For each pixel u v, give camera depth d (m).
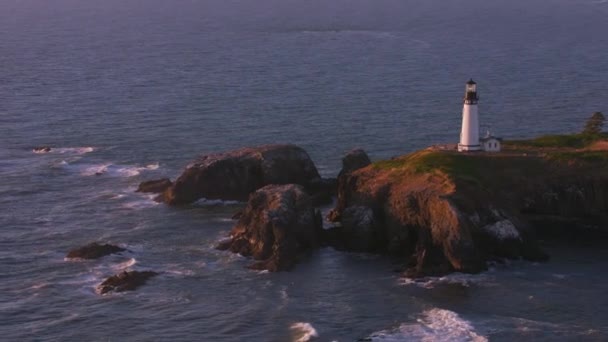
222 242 101.38
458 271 92.31
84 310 85.12
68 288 90.12
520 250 96.06
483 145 113.12
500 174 106.94
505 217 97.56
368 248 99.44
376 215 101.38
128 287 89.62
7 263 96.69
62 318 83.62
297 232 99.00
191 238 103.81
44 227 108.19
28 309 85.50
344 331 80.38
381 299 86.69
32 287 90.31
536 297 86.69
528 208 105.75
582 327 80.50
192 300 87.12
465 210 95.81
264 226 97.50
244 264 95.75
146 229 106.88
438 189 98.56
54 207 115.62
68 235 105.38
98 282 91.69
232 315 83.88
